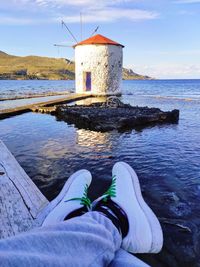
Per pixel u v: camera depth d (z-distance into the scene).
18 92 41.38
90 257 1.55
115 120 12.80
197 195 5.38
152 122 14.06
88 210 2.63
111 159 7.82
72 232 1.57
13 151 8.70
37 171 6.86
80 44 31.08
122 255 1.97
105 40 31.27
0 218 3.45
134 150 8.80
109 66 31.31
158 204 4.98
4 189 4.34
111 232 1.99
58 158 7.94
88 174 4.23
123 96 34.53
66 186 3.92
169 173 6.68
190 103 25.03
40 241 1.37
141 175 6.55
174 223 4.20
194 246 3.62
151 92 47.56
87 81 35.69
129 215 2.81
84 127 12.84
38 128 12.58
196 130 12.27
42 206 3.83
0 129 12.30
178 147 9.22
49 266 1.25
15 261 1.13
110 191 3.17
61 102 22.09
